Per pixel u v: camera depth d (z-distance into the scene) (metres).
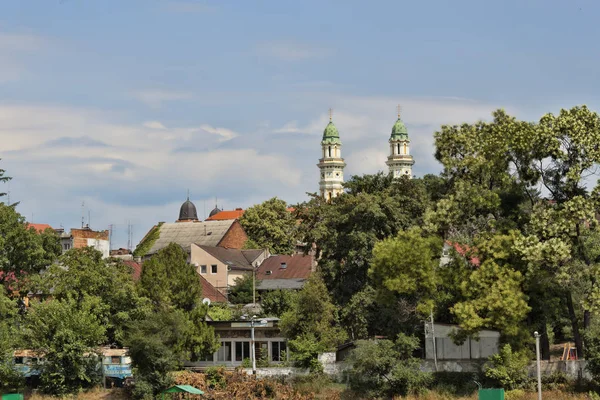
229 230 168.38
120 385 89.56
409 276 83.94
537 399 74.44
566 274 78.19
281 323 93.25
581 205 79.38
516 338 80.06
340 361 89.38
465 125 93.06
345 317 96.38
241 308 115.81
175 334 89.12
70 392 86.56
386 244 86.12
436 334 87.81
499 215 86.25
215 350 94.06
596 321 83.50
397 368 81.62
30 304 93.25
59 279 96.19
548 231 80.44
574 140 81.12
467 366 83.69
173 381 85.12
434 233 86.62
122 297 95.56
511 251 80.81
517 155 84.38
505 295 78.56
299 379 87.75
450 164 90.00
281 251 180.25
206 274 142.75
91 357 89.62
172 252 101.88
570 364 78.88
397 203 104.62
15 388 86.19
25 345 87.50
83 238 152.38
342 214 104.12
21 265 106.19
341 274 101.81
